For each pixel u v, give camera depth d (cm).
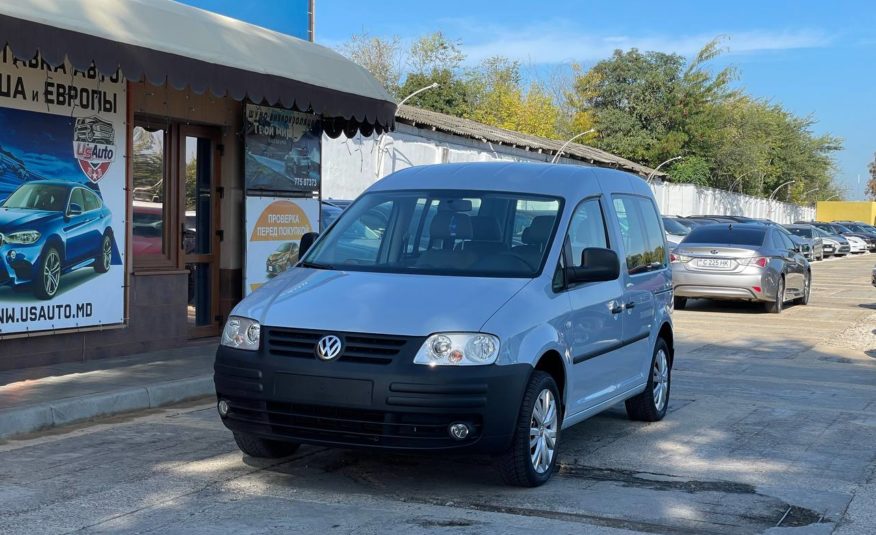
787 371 1119
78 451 670
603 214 725
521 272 612
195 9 1012
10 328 877
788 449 715
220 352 582
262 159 1177
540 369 596
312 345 546
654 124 6141
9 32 716
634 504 558
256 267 1180
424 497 565
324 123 1282
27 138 884
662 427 793
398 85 6762
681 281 1788
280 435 557
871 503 571
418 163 2712
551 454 602
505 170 708
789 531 513
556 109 6919
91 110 945
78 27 773
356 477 609
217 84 920
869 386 1018
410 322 541
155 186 1077
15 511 527
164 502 547
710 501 568
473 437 535
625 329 725
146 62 840
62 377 871
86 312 951
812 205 10600
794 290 1938
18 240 879
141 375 893
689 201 5303
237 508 537
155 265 1072
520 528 506
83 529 496
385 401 526
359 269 634
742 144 6438
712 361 1194
